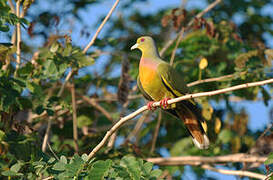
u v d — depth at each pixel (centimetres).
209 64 1296
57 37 1123
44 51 1073
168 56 1395
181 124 1373
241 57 1173
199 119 1013
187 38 1373
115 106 1484
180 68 1330
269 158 798
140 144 1473
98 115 1397
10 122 998
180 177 1344
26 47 1289
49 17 1284
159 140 1421
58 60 1060
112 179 719
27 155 937
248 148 1323
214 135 1166
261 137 1156
